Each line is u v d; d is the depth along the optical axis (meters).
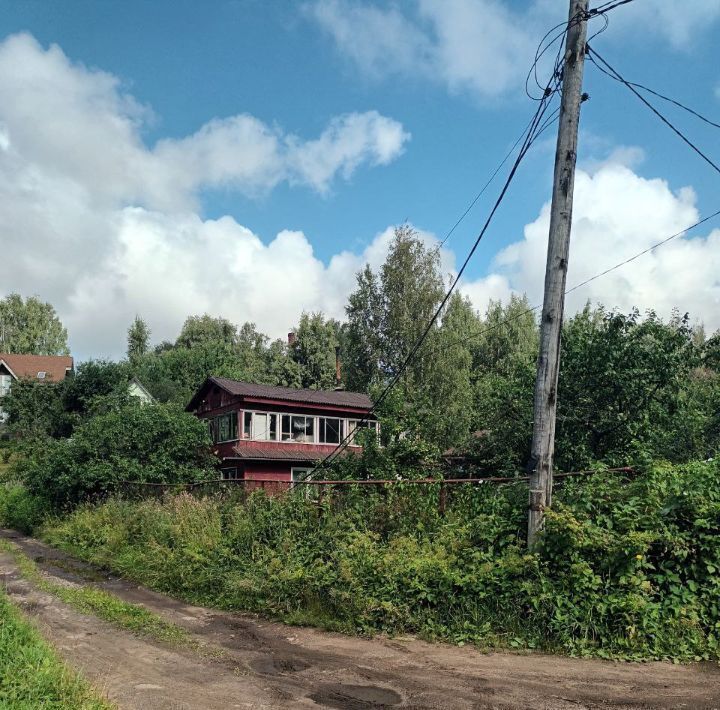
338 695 6.13
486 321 50.44
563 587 8.07
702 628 7.43
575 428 16.25
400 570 9.21
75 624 9.12
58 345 78.00
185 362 64.56
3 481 33.38
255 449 32.03
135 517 16.83
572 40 9.44
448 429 23.66
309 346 60.16
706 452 16.03
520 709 5.67
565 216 9.36
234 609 10.42
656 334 16.30
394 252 40.34
